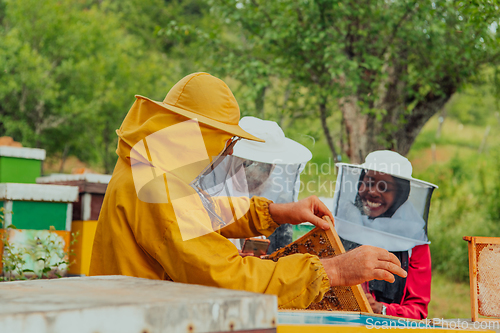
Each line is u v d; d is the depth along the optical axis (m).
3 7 14.67
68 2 15.06
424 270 2.80
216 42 8.17
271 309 0.84
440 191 12.34
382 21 7.14
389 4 7.30
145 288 0.92
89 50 14.40
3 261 3.23
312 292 1.33
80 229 3.90
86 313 0.70
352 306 1.56
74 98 13.59
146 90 14.23
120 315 0.73
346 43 7.31
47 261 3.47
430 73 7.14
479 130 20.17
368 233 2.65
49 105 14.25
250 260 1.40
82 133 14.60
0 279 3.26
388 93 7.60
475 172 13.67
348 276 1.44
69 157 17.20
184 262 1.36
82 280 1.06
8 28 14.18
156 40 15.85
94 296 0.82
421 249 2.84
